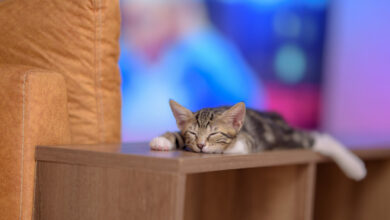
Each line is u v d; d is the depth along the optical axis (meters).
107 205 0.78
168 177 0.75
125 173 0.77
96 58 0.90
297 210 0.99
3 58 0.93
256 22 2.15
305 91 2.31
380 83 2.36
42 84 0.84
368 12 2.35
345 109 2.37
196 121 0.91
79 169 0.81
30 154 0.83
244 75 2.15
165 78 1.99
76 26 0.89
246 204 1.05
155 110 1.97
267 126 1.07
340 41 2.36
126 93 1.91
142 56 1.94
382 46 2.37
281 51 2.23
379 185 1.18
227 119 0.92
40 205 0.83
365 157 1.09
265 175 1.03
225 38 2.09
